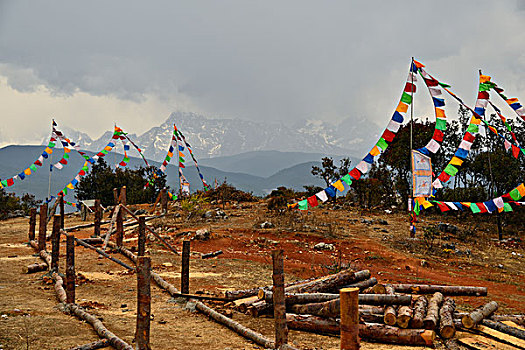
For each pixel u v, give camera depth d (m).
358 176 12.53
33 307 8.96
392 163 36.25
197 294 10.73
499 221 24.84
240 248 19.14
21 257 16.41
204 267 14.83
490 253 20.62
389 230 24.73
